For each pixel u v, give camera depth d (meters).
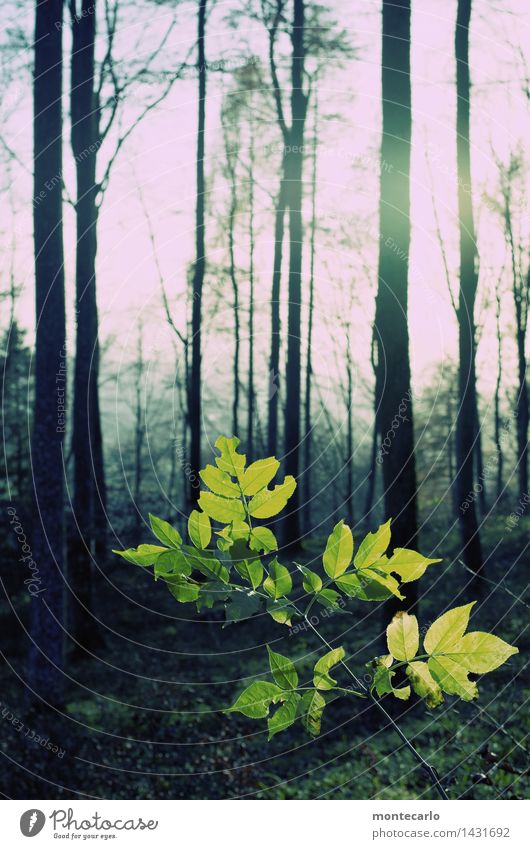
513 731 4.70
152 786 5.96
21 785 5.61
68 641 12.39
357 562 0.94
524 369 19.20
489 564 13.62
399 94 8.23
